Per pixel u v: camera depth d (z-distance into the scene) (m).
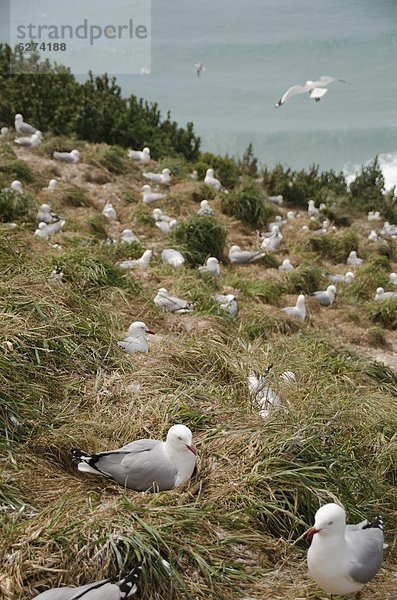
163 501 5.98
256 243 16.72
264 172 22.86
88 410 7.24
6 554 5.32
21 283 8.61
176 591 5.34
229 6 50.91
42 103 21.22
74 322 8.25
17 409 6.77
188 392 7.59
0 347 7.27
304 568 5.96
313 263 16.86
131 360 8.20
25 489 6.05
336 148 31.81
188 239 14.91
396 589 6.07
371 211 23.59
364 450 7.75
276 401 7.86
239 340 9.72
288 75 39.56
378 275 16.81
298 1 51.53
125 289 10.48
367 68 39.91
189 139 23.30
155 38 45.31
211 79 39.41
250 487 6.34
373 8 49.47
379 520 5.79
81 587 4.95
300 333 11.86
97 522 5.54
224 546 5.80
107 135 21.39
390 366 12.45
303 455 6.79
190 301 11.25
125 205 16.88
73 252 10.83
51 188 16.33
